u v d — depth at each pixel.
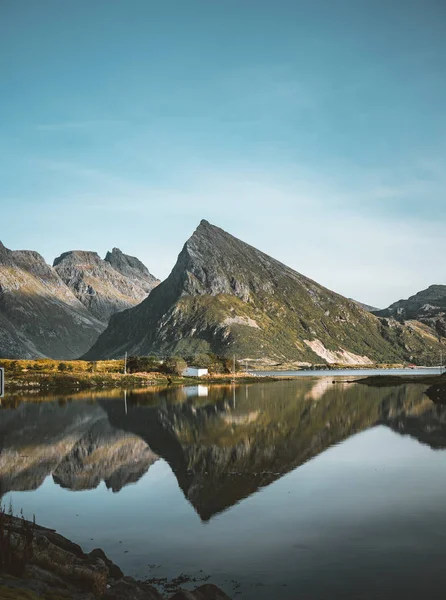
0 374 16.67
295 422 63.72
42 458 42.84
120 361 189.62
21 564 17.02
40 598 14.91
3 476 36.66
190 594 16.78
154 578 19.81
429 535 23.88
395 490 31.58
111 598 16.48
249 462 40.41
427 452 43.41
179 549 22.75
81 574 17.45
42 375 149.88
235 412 75.69
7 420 67.94
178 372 179.12
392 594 18.28
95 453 44.91
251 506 28.88
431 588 18.72
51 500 30.75
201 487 33.03
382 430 56.16
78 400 98.06
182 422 64.75
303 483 33.59
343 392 113.19
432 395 100.81
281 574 19.98
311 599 17.97
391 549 22.31
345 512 27.50
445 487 32.06
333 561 21.16
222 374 193.00
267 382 166.38
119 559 21.73
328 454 43.12
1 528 18.33
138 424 63.16
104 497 31.27
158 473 37.19
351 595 18.25
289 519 26.53
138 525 26.03
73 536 24.59
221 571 20.38
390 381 151.88
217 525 25.81
